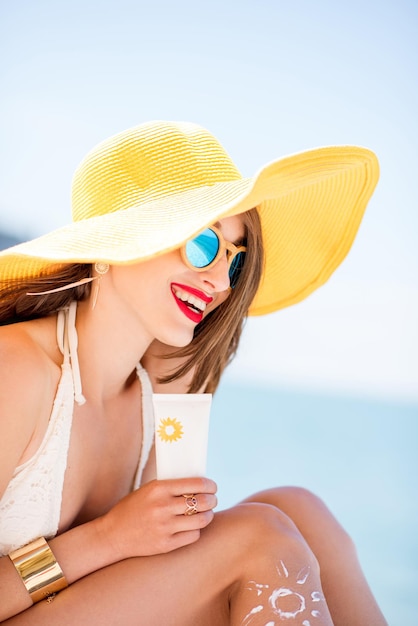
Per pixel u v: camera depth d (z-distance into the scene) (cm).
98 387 183
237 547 158
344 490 637
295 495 192
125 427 195
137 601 154
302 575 155
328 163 168
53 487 166
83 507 184
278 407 1325
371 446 962
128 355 184
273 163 150
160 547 156
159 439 160
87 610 153
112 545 158
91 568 158
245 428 1030
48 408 167
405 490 662
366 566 417
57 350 177
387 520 536
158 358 205
